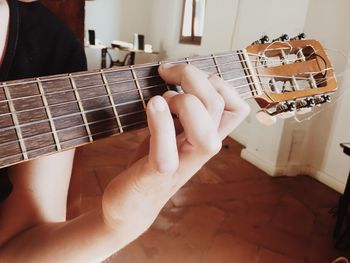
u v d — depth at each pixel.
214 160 1.34
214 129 0.18
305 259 0.77
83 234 0.22
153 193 0.19
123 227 0.20
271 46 0.31
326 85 0.33
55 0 1.24
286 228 0.89
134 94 0.24
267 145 1.29
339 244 0.84
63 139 0.21
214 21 1.85
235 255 0.76
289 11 1.22
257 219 0.92
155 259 0.71
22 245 0.25
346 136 1.17
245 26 1.55
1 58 0.26
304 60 0.33
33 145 0.21
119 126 0.23
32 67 0.27
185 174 0.19
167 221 0.86
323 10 1.15
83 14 1.28
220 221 0.89
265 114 0.30
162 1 2.80
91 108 0.22
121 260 0.69
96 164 1.18
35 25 0.28
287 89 0.31
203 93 0.19
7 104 0.20
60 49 0.29
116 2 3.00
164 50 2.77
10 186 0.27
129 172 0.18
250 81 0.30
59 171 0.29
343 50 1.16
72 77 0.22
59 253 0.23
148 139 0.22
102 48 2.55
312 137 1.28
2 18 0.25
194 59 0.27
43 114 0.21
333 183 1.21
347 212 0.84
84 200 0.91
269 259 0.76
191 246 0.77
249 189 1.11
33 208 0.27
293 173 1.28
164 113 0.17
